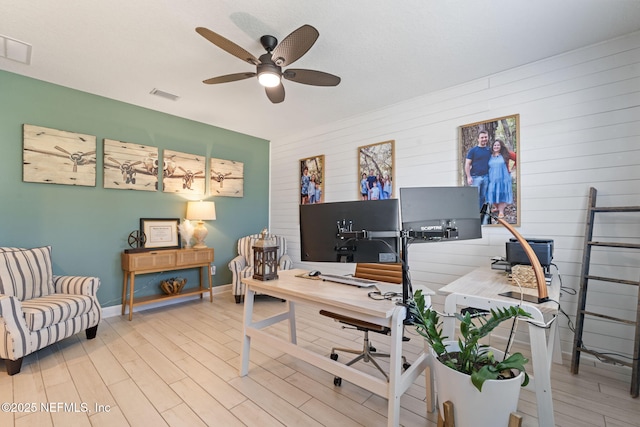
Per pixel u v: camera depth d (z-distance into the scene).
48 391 1.98
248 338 2.23
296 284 2.04
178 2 1.96
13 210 2.94
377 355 2.37
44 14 2.06
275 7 2.01
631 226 2.28
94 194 3.45
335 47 2.48
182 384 2.08
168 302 4.09
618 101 2.34
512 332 1.54
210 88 3.27
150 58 2.65
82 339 2.84
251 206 5.12
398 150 3.64
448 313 1.74
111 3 1.96
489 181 2.94
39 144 3.06
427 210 1.67
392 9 2.03
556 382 2.14
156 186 3.94
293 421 1.71
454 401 1.39
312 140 4.68
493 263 2.47
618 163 2.34
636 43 2.27
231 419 1.73
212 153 4.58
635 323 2.01
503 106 2.88
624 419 1.74
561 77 2.59
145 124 3.85
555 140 2.61
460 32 2.28
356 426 1.67
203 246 4.18
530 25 2.20
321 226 1.76
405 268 1.61
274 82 2.32
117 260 3.61
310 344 2.75
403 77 3.01
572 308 2.50
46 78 3.05
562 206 2.56
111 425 1.67
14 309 2.16
